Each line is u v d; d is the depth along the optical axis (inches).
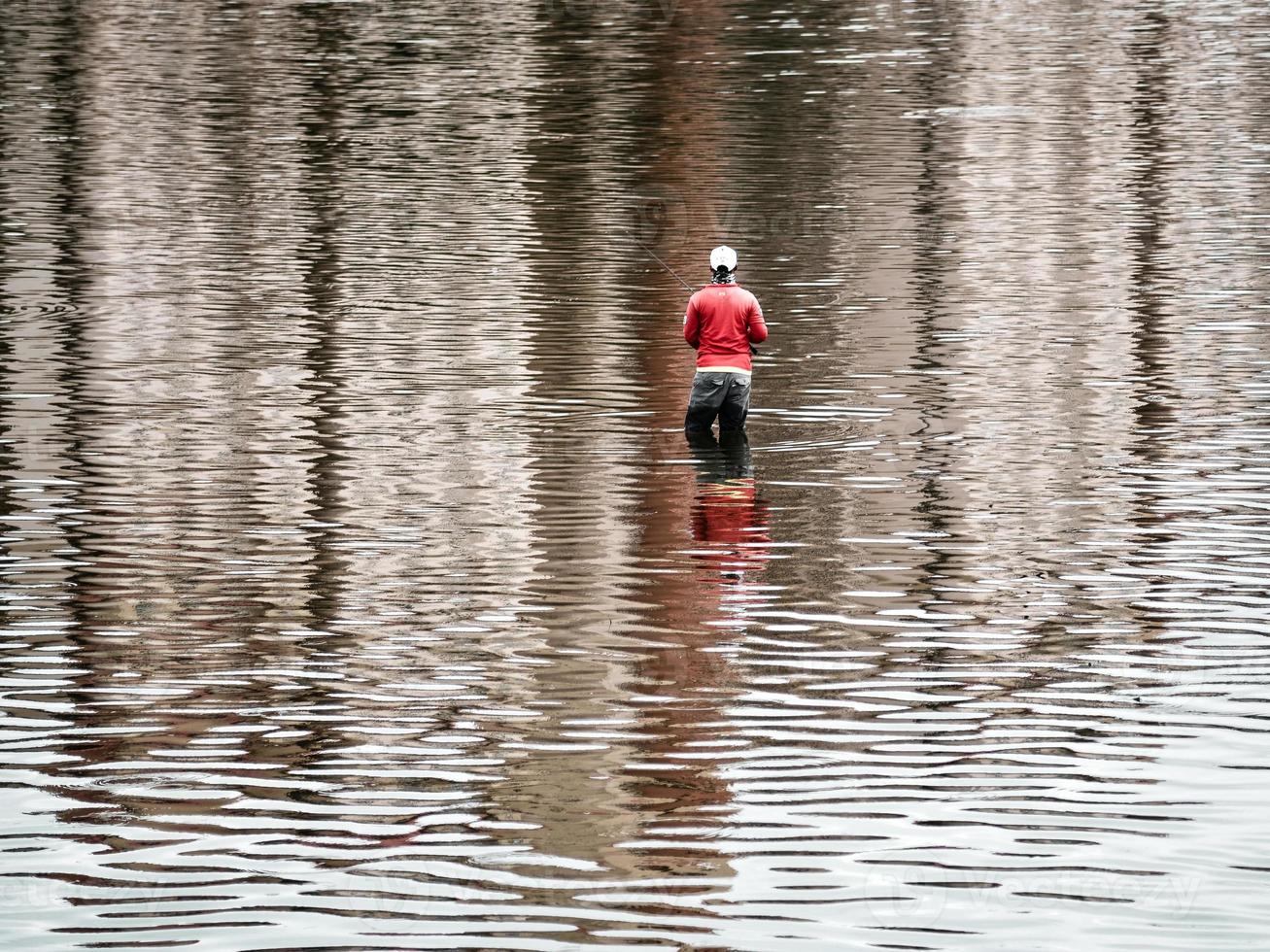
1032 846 843.4
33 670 1076.5
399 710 1013.2
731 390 1672.0
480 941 753.0
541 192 3004.4
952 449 1621.6
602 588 1233.4
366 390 1839.3
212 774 927.0
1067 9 5866.1
